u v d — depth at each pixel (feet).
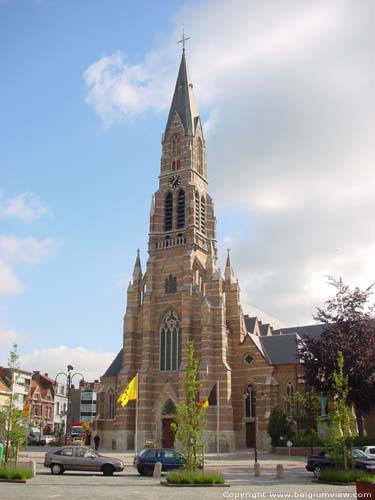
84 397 586.45
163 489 114.01
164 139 352.08
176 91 366.43
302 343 237.45
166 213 334.85
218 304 295.07
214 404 263.29
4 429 140.36
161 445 284.41
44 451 256.52
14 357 145.48
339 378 165.58
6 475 128.67
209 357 283.79
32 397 470.39
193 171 336.70
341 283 235.81
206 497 98.94
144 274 326.85
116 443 291.79
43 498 94.68
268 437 277.03
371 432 264.11
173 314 306.55
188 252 310.45
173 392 289.53
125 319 313.94
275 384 284.61
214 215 343.05
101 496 98.63
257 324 339.77
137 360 308.60
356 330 222.69
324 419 231.91
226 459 226.99
